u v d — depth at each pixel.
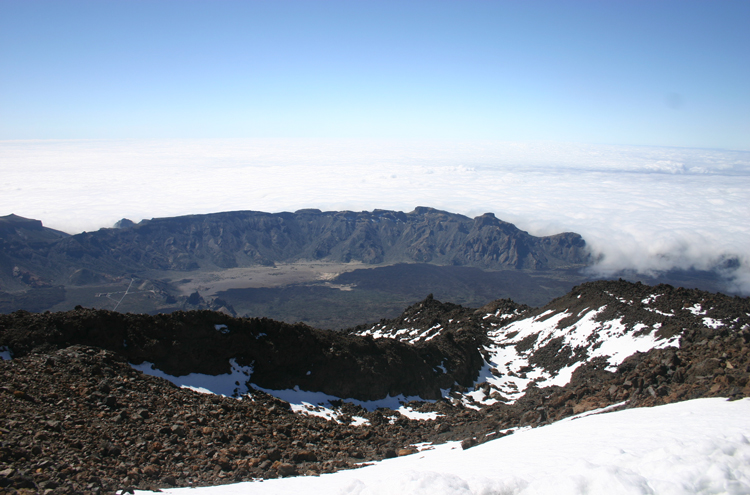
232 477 21.59
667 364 32.44
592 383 49.16
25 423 22.33
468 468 18.86
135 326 40.59
